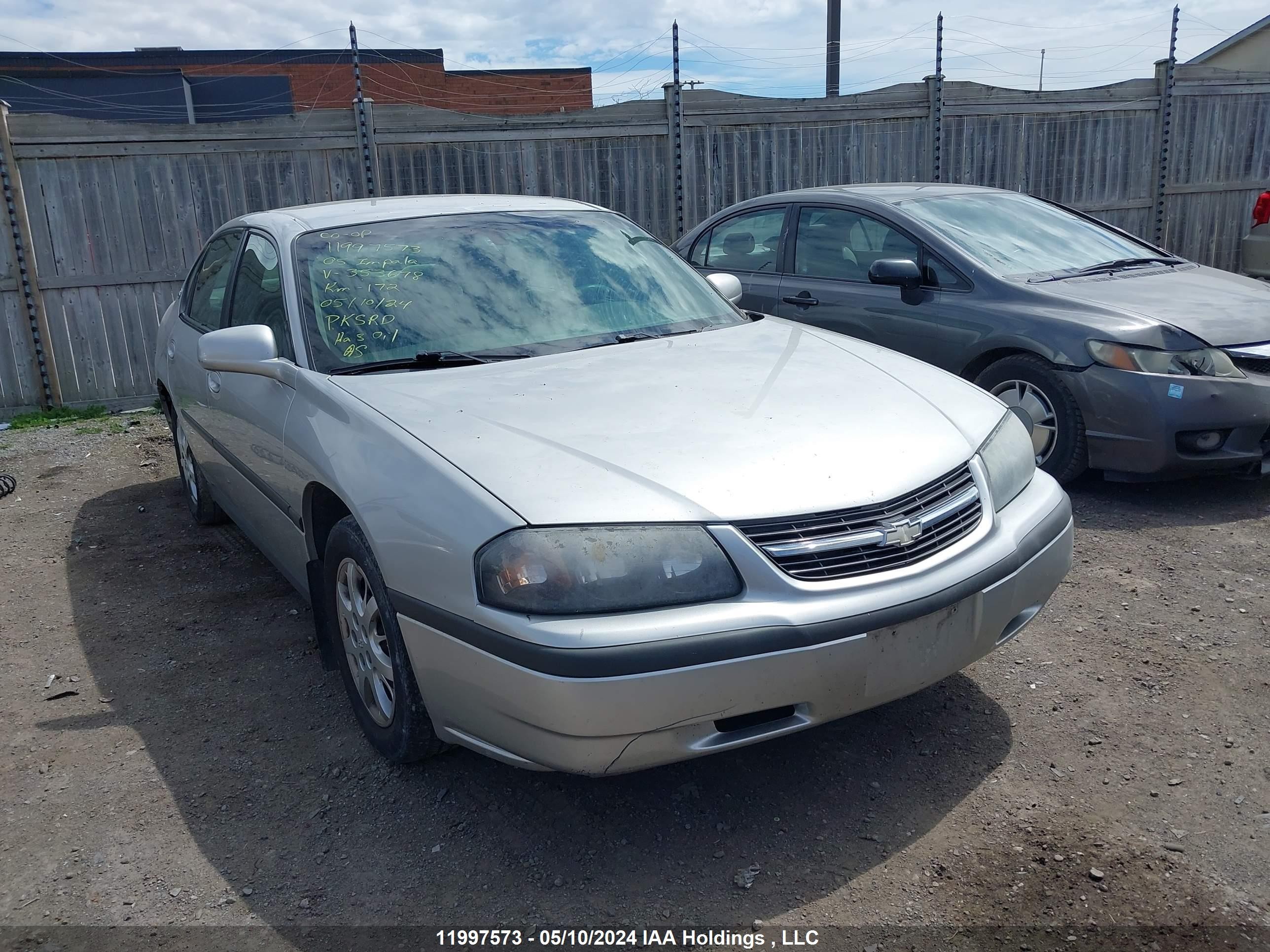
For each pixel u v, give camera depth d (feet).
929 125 34.19
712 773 9.72
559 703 7.45
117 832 9.21
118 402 28.30
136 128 26.96
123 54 78.33
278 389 11.28
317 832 9.11
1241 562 14.21
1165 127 36.81
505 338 11.43
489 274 12.25
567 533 7.74
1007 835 8.59
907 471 8.75
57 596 15.08
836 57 42.83
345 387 10.21
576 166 31.24
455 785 9.68
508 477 8.21
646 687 7.43
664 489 8.09
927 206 20.22
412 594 8.39
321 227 12.72
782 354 11.28
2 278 26.68
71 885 8.50
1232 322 16.42
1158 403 15.80
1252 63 68.80
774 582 7.86
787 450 8.70
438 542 8.14
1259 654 11.54
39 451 23.89
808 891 8.04
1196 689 10.85
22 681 12.34
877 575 8.20
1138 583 13.65
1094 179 36.70
